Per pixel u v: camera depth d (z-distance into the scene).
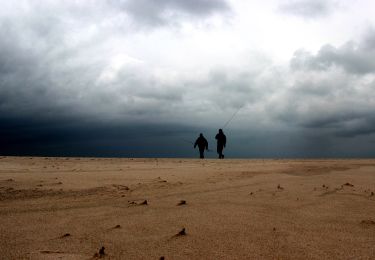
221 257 2.47
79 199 4.48
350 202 4.35
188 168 8.92
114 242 2.80
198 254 2.53
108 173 7.31
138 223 3.36
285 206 4.11
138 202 4.32
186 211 3.85
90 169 8.34
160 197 4.66
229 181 6.17
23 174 6.90
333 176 7.05
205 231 3.09
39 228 3.19
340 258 2.46
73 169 8.27
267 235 2.98
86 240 2.85
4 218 3.54
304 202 4.34
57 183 5.72
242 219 3.51
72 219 3.51
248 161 12.78
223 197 4.65
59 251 2.59
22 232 3.06
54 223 3.36
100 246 2.70
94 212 3.80
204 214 3.71
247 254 2.53
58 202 4.29
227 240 2.84
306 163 11.08
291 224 3.32
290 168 8.84
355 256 2.49
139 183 5.83
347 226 3.26
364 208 4.01
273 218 3.55
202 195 4.80
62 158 13.08
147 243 2.77
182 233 3.00
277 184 5.84
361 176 7.07
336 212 3.82
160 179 6.37
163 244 2.75
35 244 2.75
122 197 4.65
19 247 2.68
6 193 4.80
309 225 3.29
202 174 7.28
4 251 2.59
